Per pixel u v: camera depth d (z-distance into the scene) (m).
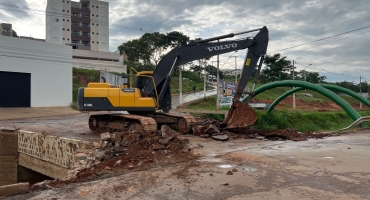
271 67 65.06
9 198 5.65
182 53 13.47
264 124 20.06
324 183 6.20
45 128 15.30
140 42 65.50
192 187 6.03
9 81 26.67
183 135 13.31
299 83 18.36
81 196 5.67
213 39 13.59
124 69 61.44
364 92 98.19
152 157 8.27
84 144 9.40
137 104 12.59
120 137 9.75
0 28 79.94
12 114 22.84
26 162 12.48
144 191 5.85
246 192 5.68
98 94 12.64
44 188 6.22
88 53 61.56
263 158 8.71
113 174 7.04
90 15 70.12
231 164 7.92
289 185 6.09
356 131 16.59
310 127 22.41
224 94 40.75
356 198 5.29
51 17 65.44
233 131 14.43
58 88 30.03
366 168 7.46
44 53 28.84
